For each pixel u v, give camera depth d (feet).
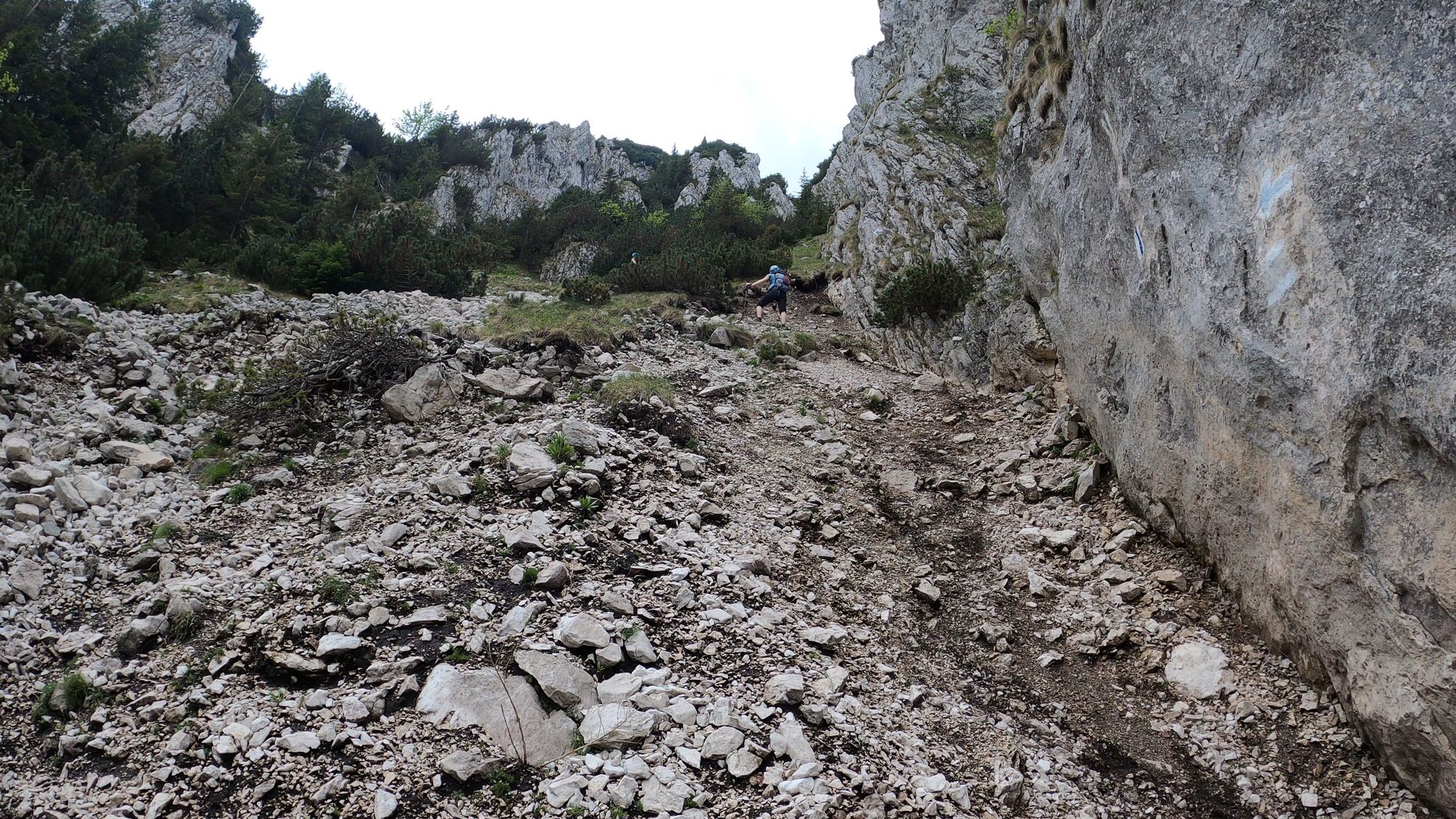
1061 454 31.24
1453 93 12.55
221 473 25.58
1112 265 25.98
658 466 27.58
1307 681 18.65
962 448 34.42
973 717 18.63
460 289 58.29
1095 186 27.14
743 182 218.38
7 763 14.88
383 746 15.03
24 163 56.59
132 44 69.21
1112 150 25.09
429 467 25.72
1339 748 17.02
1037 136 36.09
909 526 27.89
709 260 81.51
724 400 36.52
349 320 34.94
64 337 30.27
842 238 80.23
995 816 15.26
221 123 85.71
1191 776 17.46
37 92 61.46
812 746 16.05
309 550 21.21
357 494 24.30
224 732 15.07
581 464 25.70
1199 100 19.12
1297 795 16.48
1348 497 15.12
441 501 23.48
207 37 119.14
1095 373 28.84
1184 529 23.44
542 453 25.57
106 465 24.79
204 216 61.93
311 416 28.91
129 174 54.34
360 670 16.96
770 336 49.11
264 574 20.07
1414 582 13.82
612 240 99.30
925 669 20.36
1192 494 22.31
